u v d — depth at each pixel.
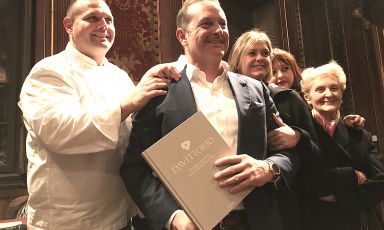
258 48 2.28
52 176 1.65
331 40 4.51
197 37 1.65
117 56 3.14
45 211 1.64
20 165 2.87
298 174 1.94
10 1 3.04
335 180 1.92
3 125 2.95
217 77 1.68
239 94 1.64
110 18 1.98
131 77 3.19
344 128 2.14
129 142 1.61
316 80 2.15
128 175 1.56
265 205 1.52
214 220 1.36
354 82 4.43
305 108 2.01
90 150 1.58
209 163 1.41
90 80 1.82
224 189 1.41
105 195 1.70
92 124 1.56
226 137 1.56
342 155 2.01
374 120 4.40
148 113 1.58
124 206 1.78
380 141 4.36
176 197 1.36
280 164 1.52
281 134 1.65
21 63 2.99
